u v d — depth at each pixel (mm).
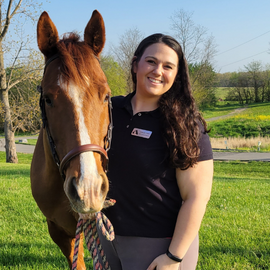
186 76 1685
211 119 43219
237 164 14906
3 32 14484
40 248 3395
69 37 1904
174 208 1635
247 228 4020
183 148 1485
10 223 4172
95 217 1661
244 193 6277
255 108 51812
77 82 1599
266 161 15586
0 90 15625
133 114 1697
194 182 1536
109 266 1679
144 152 1588
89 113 1569
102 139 1610
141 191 1592
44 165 2182
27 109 15109
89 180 1392
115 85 32938
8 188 6258
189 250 1629
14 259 3121
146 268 1589
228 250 3287
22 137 38000
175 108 1576
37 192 2254
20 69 14875
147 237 1607
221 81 74188
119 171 1624
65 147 1551
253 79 59531
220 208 5074
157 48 1623
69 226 2256
